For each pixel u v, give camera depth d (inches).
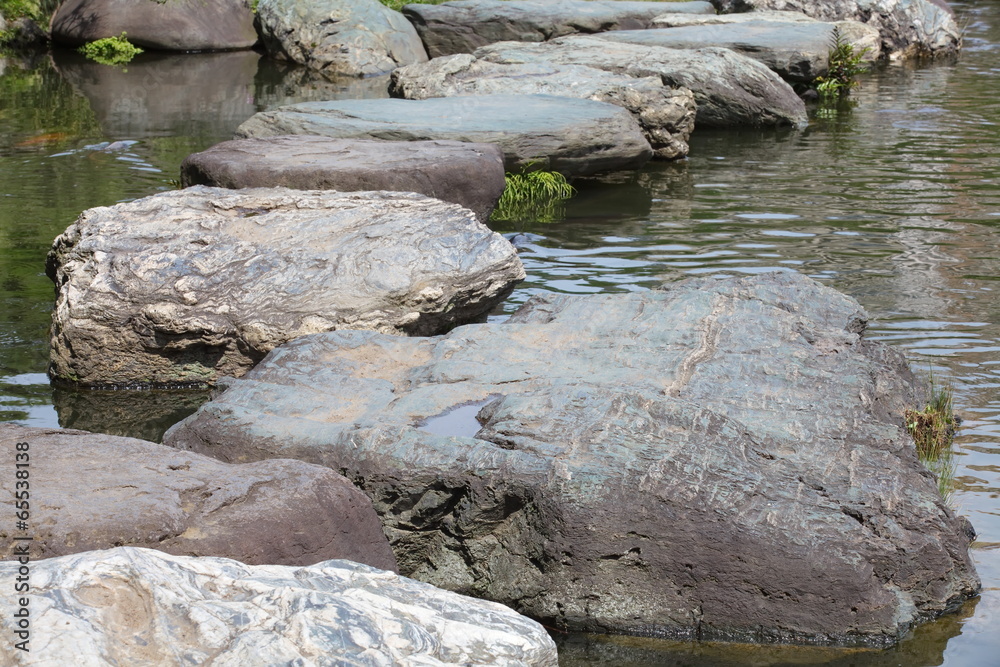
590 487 215.6
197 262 321.7
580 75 666.2
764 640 208.1
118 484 193.8
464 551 224.4
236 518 191.8
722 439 232.8
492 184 458.6
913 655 201.0
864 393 263.3
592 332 291.7
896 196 529.0
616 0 940.0
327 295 324.2
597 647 207.8
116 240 328.5
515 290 394.9
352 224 349.4
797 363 272.4
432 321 341.4
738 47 784.9
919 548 215.6
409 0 1061.8
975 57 953.5
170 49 949.8
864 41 902.4
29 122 676.7
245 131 549.3
